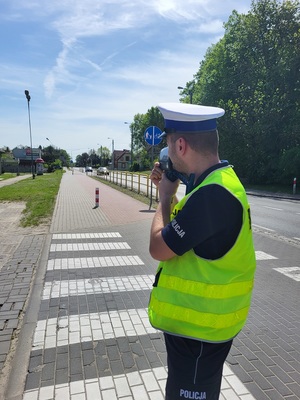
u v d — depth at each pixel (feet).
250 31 99.76
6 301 13.44
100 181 112.68
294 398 8.25
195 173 4.87
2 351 10.03
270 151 95.25
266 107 92.38
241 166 101.35
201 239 4.36
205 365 4.82
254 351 10.31
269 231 30.83
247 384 8.73
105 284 15.61
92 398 8.15
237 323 4.84
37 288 14.97
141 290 14.96
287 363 9.71
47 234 26.55
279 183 98.22
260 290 15.48
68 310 12.78
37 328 11.35
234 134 98.12
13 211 40.24
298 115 85.92
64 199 52.31
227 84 108.37
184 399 4.88
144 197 55.83
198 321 4.62
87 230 28.40
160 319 4.95
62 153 405.39
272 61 95.61
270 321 12.36
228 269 4.54
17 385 8.59
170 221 4.94
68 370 9.18
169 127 4.89
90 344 10.44
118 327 11.50
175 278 4.77
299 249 23.48
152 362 9.55
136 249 22.20
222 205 4.28
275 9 96.63
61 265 18.45
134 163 233.76
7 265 18.13
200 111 4.73
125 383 8.68
